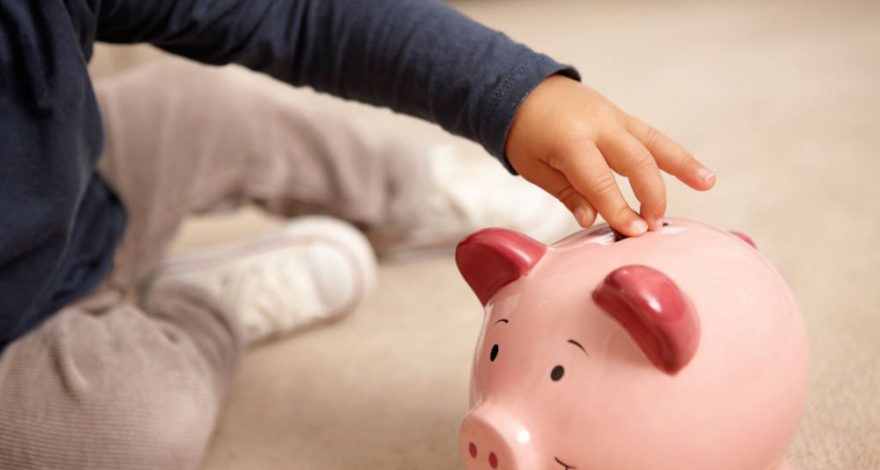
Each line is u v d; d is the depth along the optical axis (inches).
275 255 36.8
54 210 27.0
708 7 85.0
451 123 26.8
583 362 19.3
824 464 25.0
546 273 21.0
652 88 61.8
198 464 29.0
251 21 28.2
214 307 33.0
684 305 18.2
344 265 36.9
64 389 27.1
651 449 18.9
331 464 28.4
